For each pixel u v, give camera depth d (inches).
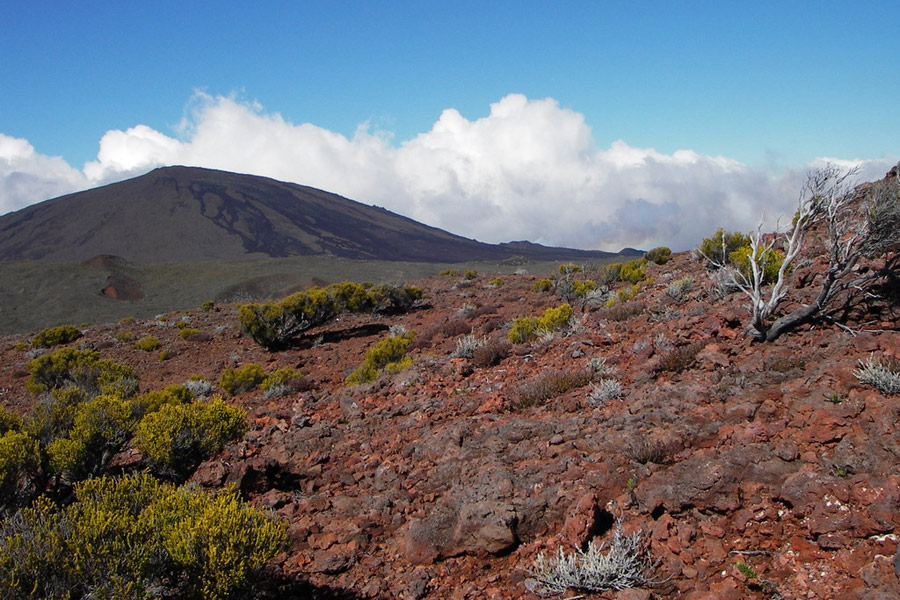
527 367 426.0
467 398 375.2
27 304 3198.8
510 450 268.4
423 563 200.2
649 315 471.5
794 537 170.6
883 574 142.9
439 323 861.8
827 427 204.7
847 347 273.4
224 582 163.5
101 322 2714.1
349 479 286.4
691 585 161.6
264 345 914.1
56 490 308.0
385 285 1173.7
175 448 313.0
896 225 281.4
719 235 764.0
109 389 551.5
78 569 154.4
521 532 201.2
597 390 314.2
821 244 466.3
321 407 464.1
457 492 225.9
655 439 234.1
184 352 981.2
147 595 154.3
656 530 185.6
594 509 191.6
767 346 316.8
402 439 325.7
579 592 169.6
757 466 198.1
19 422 338.0
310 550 218.4
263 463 292.0
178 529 168.9
